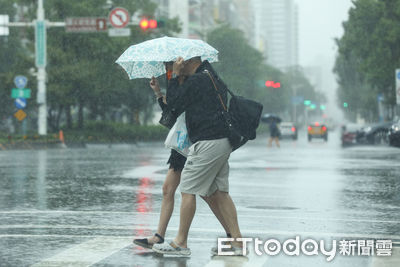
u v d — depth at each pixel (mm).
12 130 117000
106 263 12438
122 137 95375
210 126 12938
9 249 13836
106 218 18828
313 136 123875
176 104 12938
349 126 90062
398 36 93625
